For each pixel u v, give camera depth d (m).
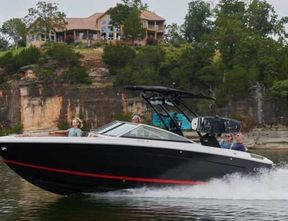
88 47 130.25
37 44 137.62
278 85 99.12
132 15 134.50
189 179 21.56
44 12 139.50
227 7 134.12
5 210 18.47
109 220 16.75
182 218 17.17
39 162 20.66
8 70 113.69
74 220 16.72
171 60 109.12
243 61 107.81
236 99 100.38
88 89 107.12
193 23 151.12
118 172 21.06
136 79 104.94
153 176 21.31
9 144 20.22
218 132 22.05
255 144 95.19
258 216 17.66
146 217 17.25
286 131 96.06
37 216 17.33
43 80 108.06
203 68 105.25
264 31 129.62
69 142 20.33
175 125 22.38
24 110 107.88
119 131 21.14
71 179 21.09
